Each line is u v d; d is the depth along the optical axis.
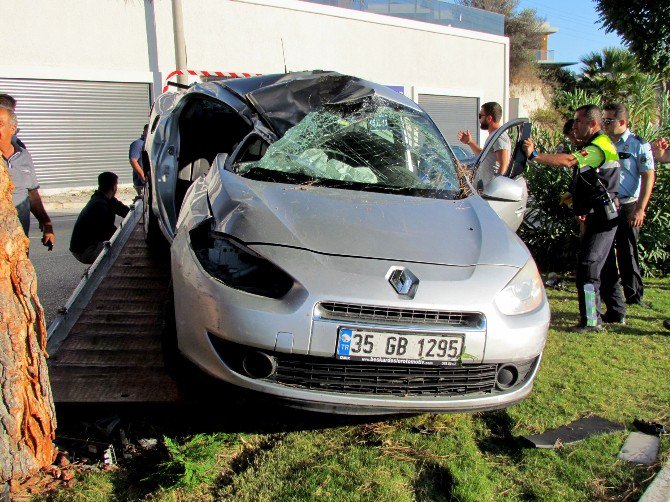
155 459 2.94
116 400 3.21
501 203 4.53
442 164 4.16
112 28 15.93
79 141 15.90
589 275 5.00
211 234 3.14
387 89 4.68
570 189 5.21
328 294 2.80
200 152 5.12
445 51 24.02
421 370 2.93
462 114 25.33
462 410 2.99
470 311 2.91
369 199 3.57
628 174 5.64
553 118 32.72
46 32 14.98
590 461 3.10
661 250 7.07
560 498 2.80
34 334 2.56
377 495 2.72
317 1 20.12
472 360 2.92
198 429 3.25
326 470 2.89
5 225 2.45
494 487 2.88
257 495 2.70
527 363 3.14
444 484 2.88
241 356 2.87
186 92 5.17
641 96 8.16
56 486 2.73
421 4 23.41
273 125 3.99
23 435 2.57
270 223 3.12
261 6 18.56
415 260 3.02
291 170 3.80
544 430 3.39
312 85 4.35
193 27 17.22
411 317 2.86
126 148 16.75
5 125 4.46
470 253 3.19
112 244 5.32
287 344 2.77
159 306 4.34
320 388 2.88
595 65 24.12
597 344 4.76
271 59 19.03
